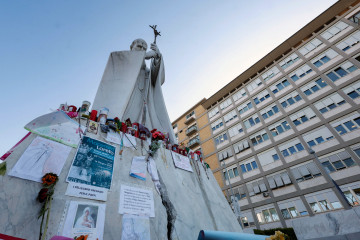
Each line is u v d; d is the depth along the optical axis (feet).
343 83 65.21
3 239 6.67
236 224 19.53
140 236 10.31
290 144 70.13
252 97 92.53
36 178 8.77
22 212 7.55
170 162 17.66
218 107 108.06
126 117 23.31
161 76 31.86
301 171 63.05
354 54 66.54
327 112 65.67
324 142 62.39
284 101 79.41
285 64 86.48
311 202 57.52
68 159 10.49
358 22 69.26
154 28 32.53
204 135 107.24
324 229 28.43
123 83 22.84
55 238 7.03
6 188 7.75
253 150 79.92
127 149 14.26
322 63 73.97
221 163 89.30
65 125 11.75
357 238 25.48
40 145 9.93
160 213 12.46
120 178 12.02
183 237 12.51
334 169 57.26
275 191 66.44
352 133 58.13
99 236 8.85
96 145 12.43
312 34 84.53
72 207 8.89
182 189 16.19
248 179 75.36
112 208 10.25
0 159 9.04
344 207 50.78
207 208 17.31
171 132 25.76
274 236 8.27
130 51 25.00
